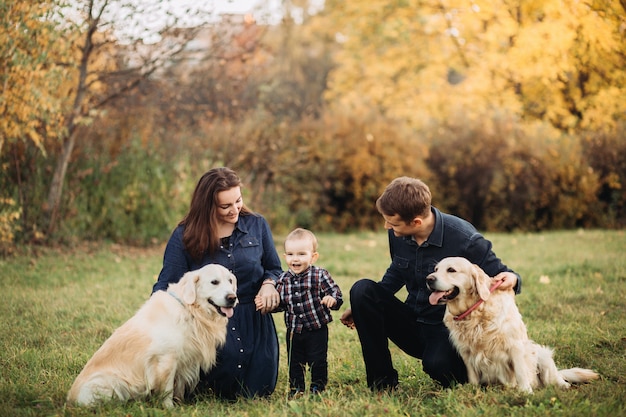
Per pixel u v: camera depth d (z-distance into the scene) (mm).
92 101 10492
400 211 3736
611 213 14336
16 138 8492
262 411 3391
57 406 3525
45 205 9648
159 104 12109
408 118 17062
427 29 16156
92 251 9703
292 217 13750
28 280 7477
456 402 3326
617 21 7754
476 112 15273
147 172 10789
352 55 19016
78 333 5355
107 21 9438
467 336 3670
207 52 12180
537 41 10656
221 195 3936
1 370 4195
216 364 3863
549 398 3326
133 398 3580
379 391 3750
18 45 7824
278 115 16125
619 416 2977
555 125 15578
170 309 3680
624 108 12844
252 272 4062
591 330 5102
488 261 3859
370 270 8547
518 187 14461
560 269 8031
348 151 14430
